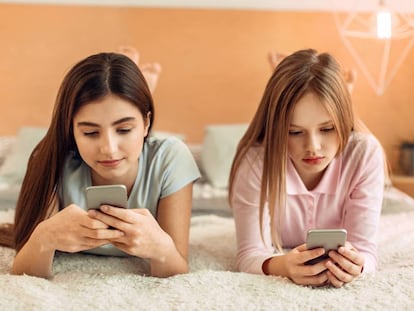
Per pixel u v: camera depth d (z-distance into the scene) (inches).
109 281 34.6
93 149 35.4
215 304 31.1
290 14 104.3
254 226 43.2
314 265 34.1
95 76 34.4
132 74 35.8
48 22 101.3
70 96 35.2
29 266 36.6
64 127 38.1
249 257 41.1
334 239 33.8
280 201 40.9
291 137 39.0
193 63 104.2
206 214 67.5
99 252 42.6
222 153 88.0
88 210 33.1
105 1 101.5
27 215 40.5
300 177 44.6
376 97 107.1
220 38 104.0
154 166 41.6
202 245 48.5
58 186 41.4
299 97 37.2
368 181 43.8
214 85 105.0
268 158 40.4
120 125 35.0
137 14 102.3
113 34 102.4
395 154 108.3
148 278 35.7
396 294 33.2
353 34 105.0
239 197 43.8
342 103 38.2
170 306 31.1
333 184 44.2
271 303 31.5
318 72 37.7
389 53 106.3
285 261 36.0
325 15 104.6
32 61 101.9
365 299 32.4
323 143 38.5
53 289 33.1
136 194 41.6
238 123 106.0
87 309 30.2
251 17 103.9
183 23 103.2
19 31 101.0
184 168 42.1
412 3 104.4
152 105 38.2
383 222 59.3
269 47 104.7
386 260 45.7
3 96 102.2
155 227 35.1
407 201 71.1
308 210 45.4
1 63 101.5
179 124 105.4
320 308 31.0
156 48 103.4
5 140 94.3
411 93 107.5
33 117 103.0
